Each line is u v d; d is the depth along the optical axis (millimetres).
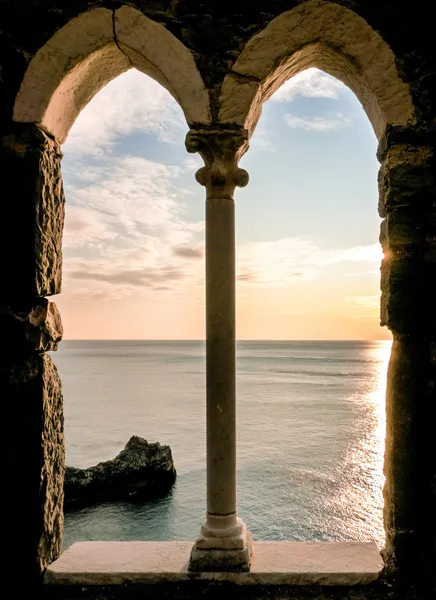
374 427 27188
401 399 2895
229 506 2967
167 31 3012
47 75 3021
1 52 3061
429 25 2979
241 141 2951
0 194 2998
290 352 149375
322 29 2975
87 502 15844
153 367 81562
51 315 3086
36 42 3062
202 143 2965
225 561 2867
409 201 2914
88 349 194625
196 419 30500
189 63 3000
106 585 2881
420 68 2955
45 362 3031
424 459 2875
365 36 2953
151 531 14062
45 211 3062
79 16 3035
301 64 3209
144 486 16562
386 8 2998
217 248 2977
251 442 23391
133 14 3020
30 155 3008
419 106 2943
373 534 13523
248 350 167250
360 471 18516
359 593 2801
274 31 2971
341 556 3043
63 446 3258
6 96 3051
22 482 2955
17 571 2924
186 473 18531
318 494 16156
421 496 2867
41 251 3012
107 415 32344
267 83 3078
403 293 2900
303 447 22297
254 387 49031
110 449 23125
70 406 36594
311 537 13375
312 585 2836
